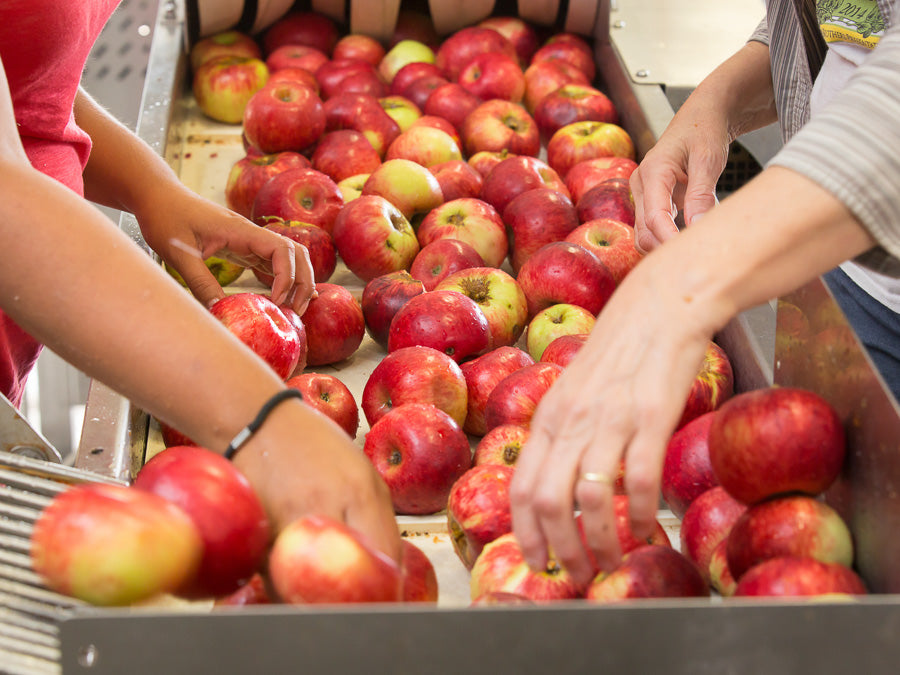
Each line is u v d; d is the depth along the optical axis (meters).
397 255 1.71
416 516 1.22
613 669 0.65
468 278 1.58
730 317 0.77
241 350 0.83
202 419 0.80
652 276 0.77
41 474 0.92
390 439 1.19
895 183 0.77
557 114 2.27
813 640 0.65
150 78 2.18
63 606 0.78
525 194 1.83
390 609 0.62
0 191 0.80
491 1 2.65
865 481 0.85
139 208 1.47
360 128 2.19
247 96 2.37
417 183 1.86
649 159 1.46
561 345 1.39
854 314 1.45
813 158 0.77
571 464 0.75
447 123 2.24
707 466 1.10
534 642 0.64
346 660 0.63
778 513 0.87
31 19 1.10
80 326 0.80
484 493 1.06
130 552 0.65
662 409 0.74
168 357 0.80
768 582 0.79
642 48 2.44
